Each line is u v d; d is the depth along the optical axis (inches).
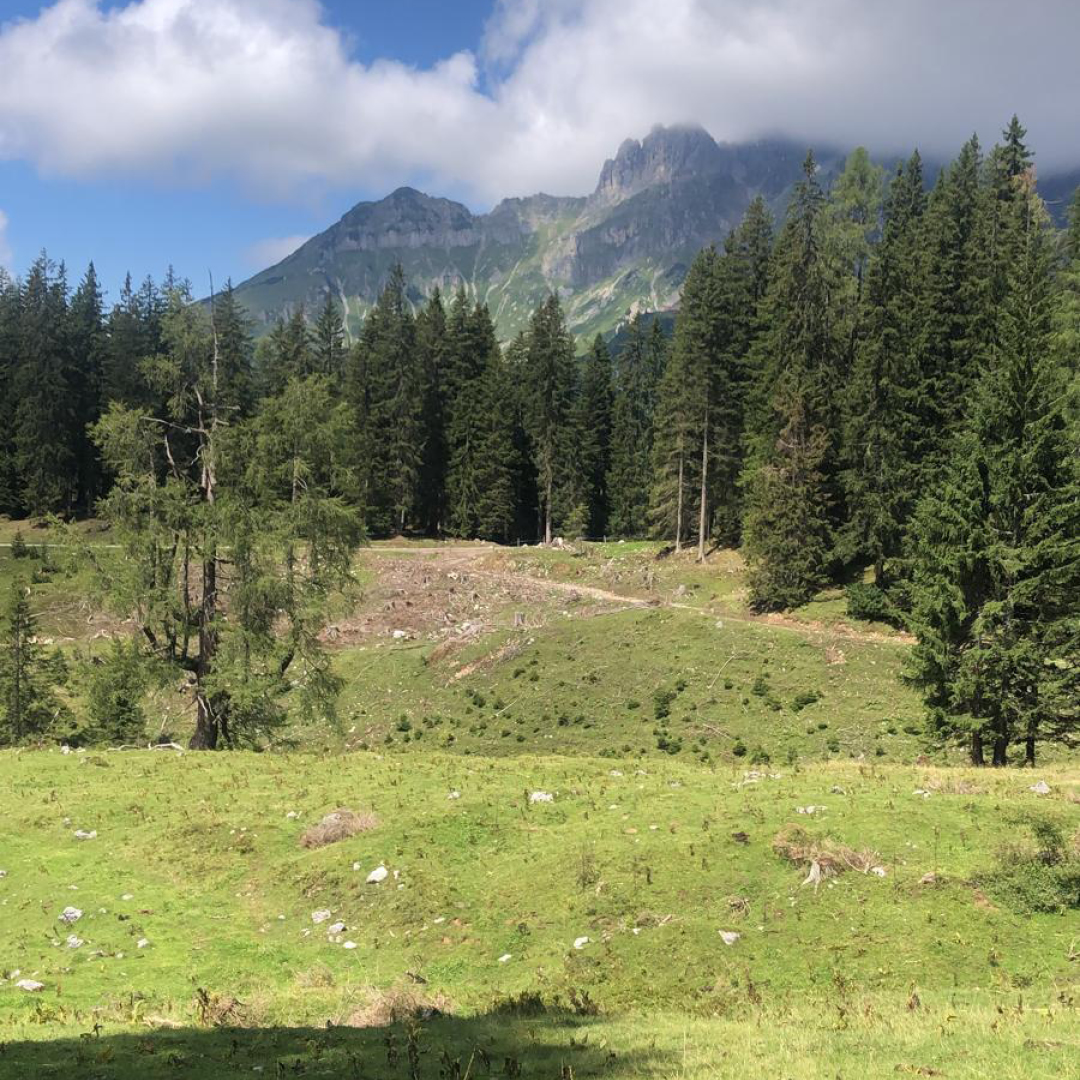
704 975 500.1
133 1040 365.7
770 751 1504.7
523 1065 327.3
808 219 2252.7
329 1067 324.2
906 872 574.2
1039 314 1243.8
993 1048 314.0
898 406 1939.0
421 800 775.7
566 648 2006.6
